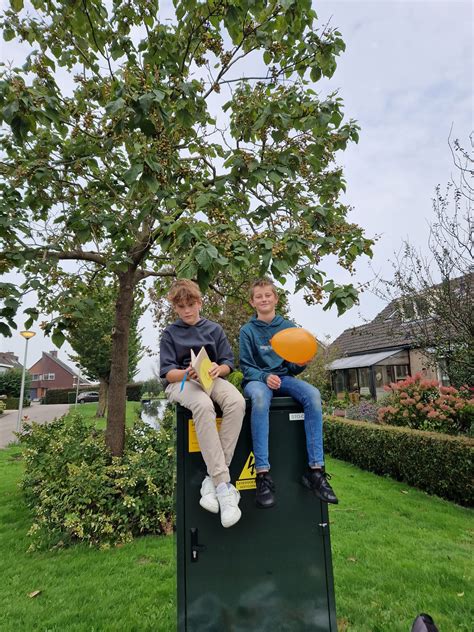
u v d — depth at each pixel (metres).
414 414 7.05
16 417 22.30
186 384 2.18
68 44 4.20
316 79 3.83
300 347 2.16
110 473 4.30
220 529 2.13
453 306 5.46
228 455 2.09
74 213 4.29
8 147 4.36
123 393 4.86
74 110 3.83
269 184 4.21
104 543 3.96
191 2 3.56
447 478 5.24
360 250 3.94
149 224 4.75
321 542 2.19
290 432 2.24
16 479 7.00
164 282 6.30
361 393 15.02
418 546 3.80
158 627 2.63
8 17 3.86
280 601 2.12
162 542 4.00
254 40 3.86
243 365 2.48
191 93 3.33
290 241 3.25
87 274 5.39
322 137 3.95
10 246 4.01
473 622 2.59
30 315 3.87
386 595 2.92
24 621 2.74
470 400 6.41
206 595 2.08
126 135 3.66
